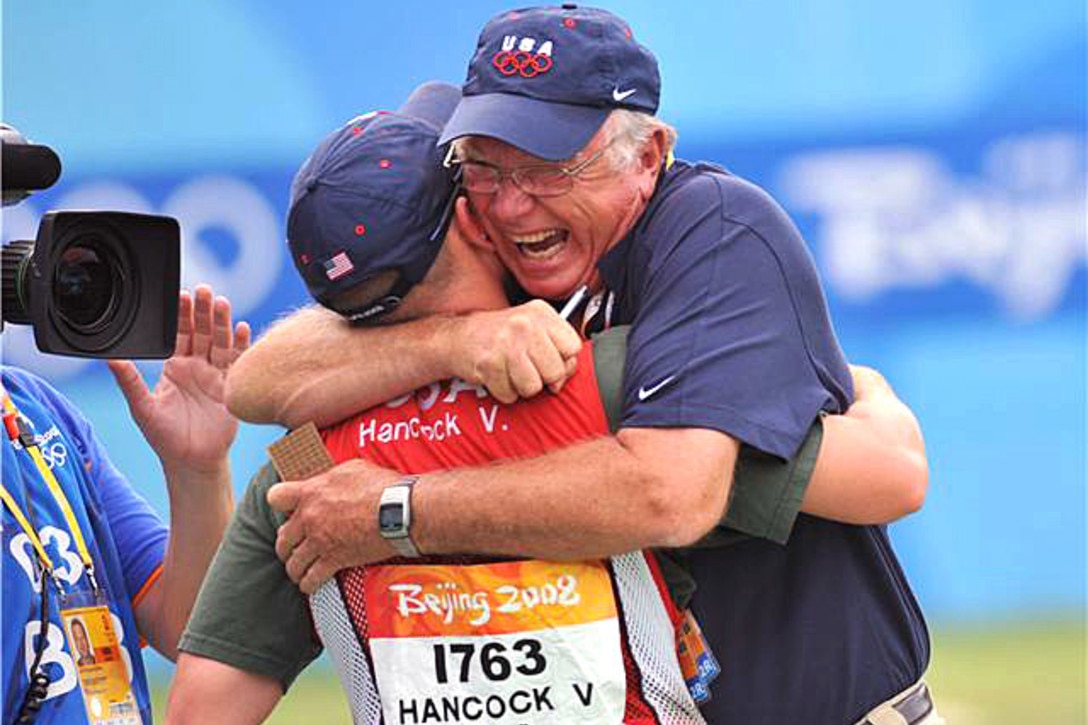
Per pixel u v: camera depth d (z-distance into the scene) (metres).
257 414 11.15
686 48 35.50
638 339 10.52
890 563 11.38
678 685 10.59
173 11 35.16
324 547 10.67
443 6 35.38
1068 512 34.75
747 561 11.02
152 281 10.75
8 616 10.96
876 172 35.41
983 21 35.50
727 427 10.19
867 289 35.22
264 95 35.22
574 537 10.12
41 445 11.81
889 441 10.72
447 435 10.62
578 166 10.54
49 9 35.16
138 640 12.20
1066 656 31.92
